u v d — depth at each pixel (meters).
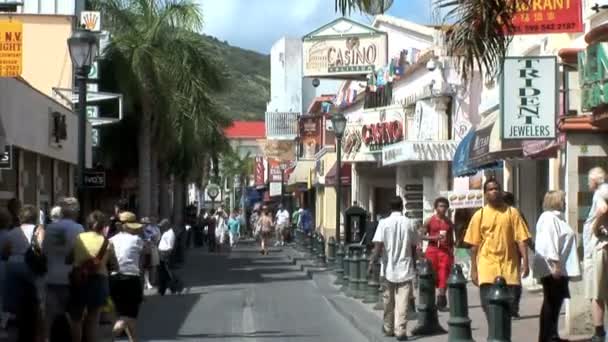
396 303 15.09
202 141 44.56
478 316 17.66
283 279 32.59
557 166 21.66
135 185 41.75
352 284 23.73
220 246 53.25
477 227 12.48
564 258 12.49
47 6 37.84
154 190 40.88
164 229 28.73
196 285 30.22
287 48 86.88
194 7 37.59
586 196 14.09
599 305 12.46
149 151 37.56
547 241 12.36
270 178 87.62
